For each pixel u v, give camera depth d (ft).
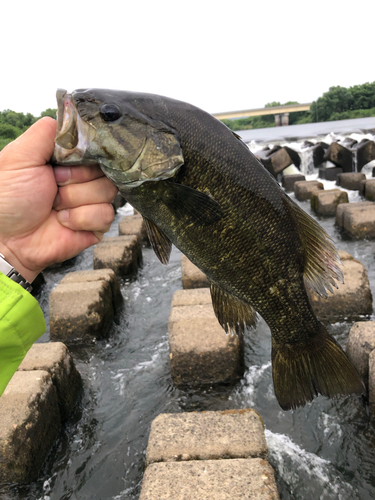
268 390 3.16
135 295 5.44
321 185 10.52
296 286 1.61
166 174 1.22
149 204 1.28
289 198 1.49
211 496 1.72
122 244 6.17
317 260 1.57
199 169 1.28
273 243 1.46
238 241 1.39
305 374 1.80
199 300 3.87
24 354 1.01
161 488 1.78
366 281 4.08
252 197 1.37
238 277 1.48
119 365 3.75
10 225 1.11
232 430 2.14
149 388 3.35
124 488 2.44
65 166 1.14
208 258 1.40
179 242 1.35
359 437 2.61
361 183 9.95
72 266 7.13
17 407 2.48
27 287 1.06
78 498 2.38
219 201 1.32
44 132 1.11
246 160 1.36
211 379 3.23
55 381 2.90
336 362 1.77
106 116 1.15
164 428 2.19
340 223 7.51
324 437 2.66
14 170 1.09
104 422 3.01
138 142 1.18
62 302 4.18
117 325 4.56
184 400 3.14
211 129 1.30
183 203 1.27
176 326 3.33
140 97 1.22
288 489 2.30
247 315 1.65
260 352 3.70
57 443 2.77
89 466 2.61
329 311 4.09
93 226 1.18
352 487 2.29
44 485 2.46
